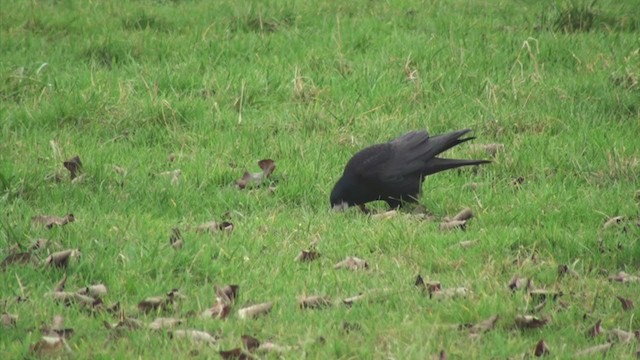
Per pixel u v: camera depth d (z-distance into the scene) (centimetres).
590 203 1159
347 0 1986
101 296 909
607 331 831
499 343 806
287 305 888
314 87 1533
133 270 951
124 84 1520
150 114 1429
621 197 1180
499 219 1127
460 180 1270
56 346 783
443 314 869
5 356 778
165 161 1305
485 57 1662
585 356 784
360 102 1498
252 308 874
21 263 955
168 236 1041
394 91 1537
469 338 818
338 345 794
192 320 857
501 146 1348
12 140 1343
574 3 1867
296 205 1192
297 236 1067
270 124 1422
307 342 800
